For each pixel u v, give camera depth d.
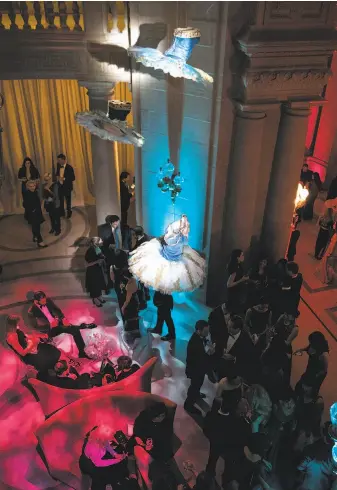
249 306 8.27
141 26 7.76
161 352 8.55
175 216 8.98
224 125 7.64
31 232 11.67
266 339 7.23
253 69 6.98
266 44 6.69
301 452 6.25
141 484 5.90
